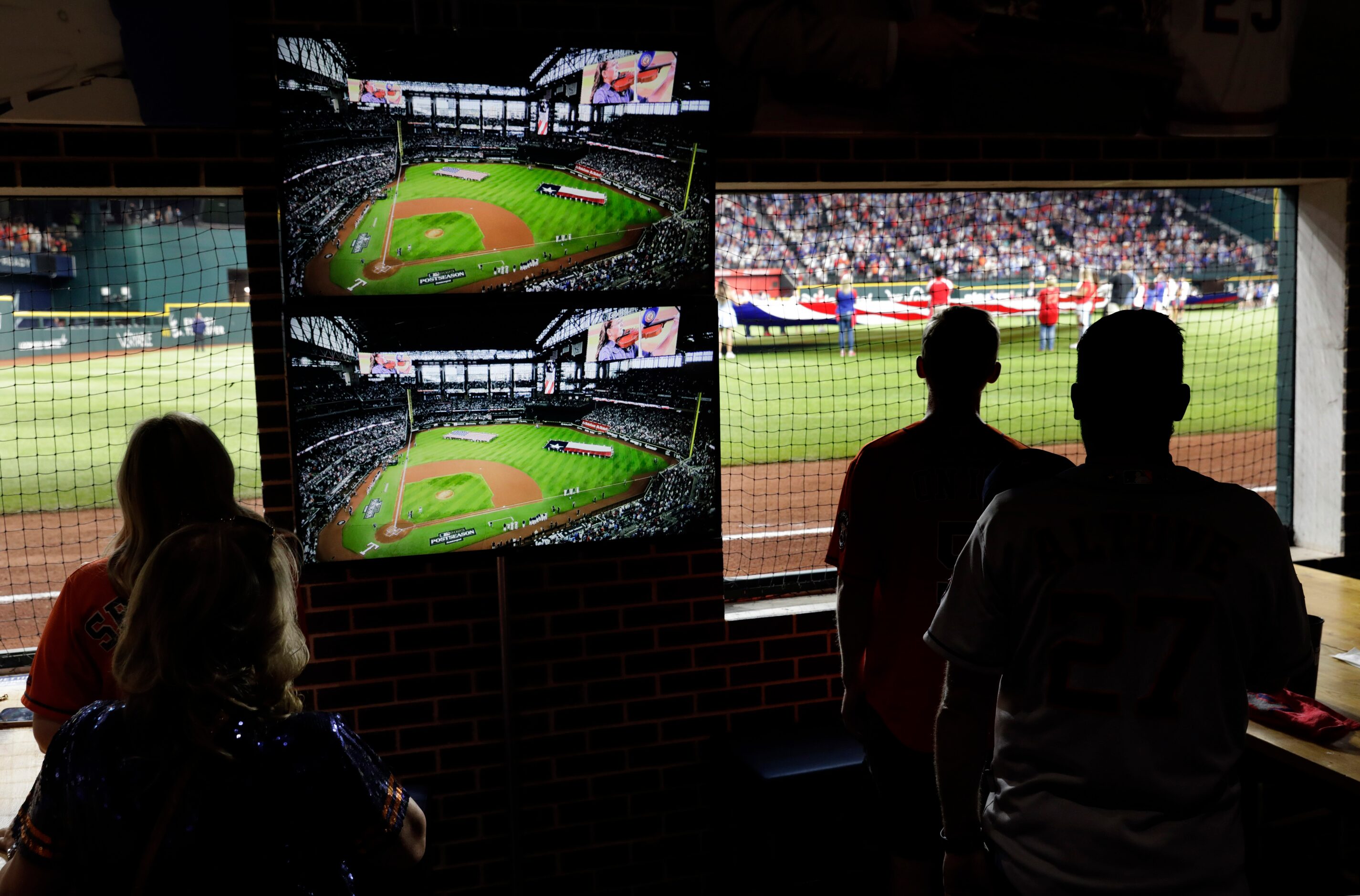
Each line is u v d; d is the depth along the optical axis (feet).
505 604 9.07
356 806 4.12
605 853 10.62
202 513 6.02
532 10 9.70
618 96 9.16
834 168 10.52
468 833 10.27
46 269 59.82
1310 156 11.75
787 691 10.98
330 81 8.48
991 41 10.60
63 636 6.03
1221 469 28.81
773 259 69.26
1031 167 11.02
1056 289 65.36
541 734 10.34
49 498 30.58
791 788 9.46
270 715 4.09
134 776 3.80
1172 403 4.75
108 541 6.48
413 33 9.32
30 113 8.64
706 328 9.44
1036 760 4.66
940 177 10.79
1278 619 4.66
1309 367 12.59
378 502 8.96
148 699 3.88
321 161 8.57
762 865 10.38
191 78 8.95
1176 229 74.08
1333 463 12.40
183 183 9.07
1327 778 6.18
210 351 54.13
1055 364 52.11
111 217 60.08
